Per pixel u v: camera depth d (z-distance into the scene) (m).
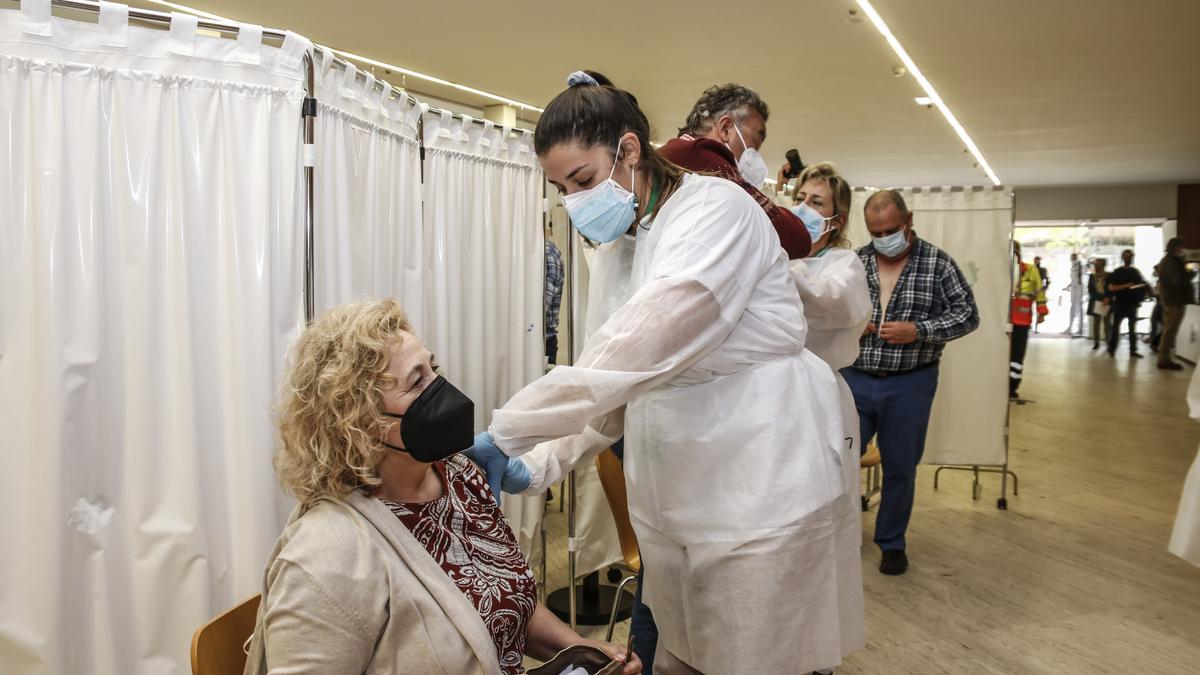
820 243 2.58
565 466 1.69
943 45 5.41
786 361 1.58
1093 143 9.29
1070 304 17.62
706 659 1.59
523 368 2.78
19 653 1.44
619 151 1.47
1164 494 4.66
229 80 1.61
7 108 1.41
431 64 5.91
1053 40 5.30
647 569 1.70
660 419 1.59
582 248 2.88
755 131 2.16
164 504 1.59
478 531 1.30
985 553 3.69
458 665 1.11
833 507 1.57
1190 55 5.63
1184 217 13.71
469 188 2.53
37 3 1.41
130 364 1.54
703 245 1.42
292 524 1.15
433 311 2.38
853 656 2.72
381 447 1.16
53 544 1.44
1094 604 3.13
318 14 4.81
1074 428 6.68
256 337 1.64
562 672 1.27
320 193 1.79
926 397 3.37
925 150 9.70
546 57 5.71
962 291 3.35
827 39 5.27
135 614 1.58
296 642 1.05
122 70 1.51
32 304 1.44
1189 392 2.46
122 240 1.53
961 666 2.65
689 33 5.18
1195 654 2.73
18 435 1.45
